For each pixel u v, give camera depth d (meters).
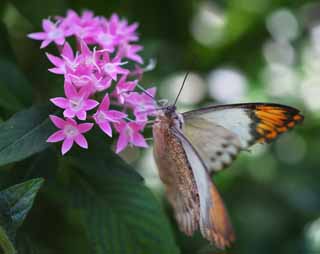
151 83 0.49
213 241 0.39
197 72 0.57
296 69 0.62
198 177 0.40
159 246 0.42
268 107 0.40
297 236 0.55
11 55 0.44
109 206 0.42
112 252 0.42
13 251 0.36
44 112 0.39
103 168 0.40
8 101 0.43
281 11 0.61
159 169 0.43
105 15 0.50
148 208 0.42
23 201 0.37
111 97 0.41
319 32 0.62
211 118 0.41
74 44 0.43
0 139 0.38
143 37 0.53
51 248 0.47
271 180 0.57
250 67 0.60
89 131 0.40
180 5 0.55
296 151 0.60
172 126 0.41
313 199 0.56
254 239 0.54
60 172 0.42
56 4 0.46
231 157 0.42
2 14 0.47
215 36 0.58
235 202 0.56
